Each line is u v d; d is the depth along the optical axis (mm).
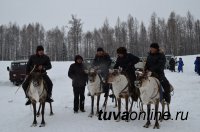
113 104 12039
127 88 9047
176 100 12727
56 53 81188
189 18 81438
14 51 83312
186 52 80375
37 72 8742
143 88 8094
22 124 9102
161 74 8586
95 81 9711
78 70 10547
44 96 8836
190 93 14633
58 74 29094
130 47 76000
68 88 18859
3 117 10250
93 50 83500
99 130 8227
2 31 83750
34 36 81875
